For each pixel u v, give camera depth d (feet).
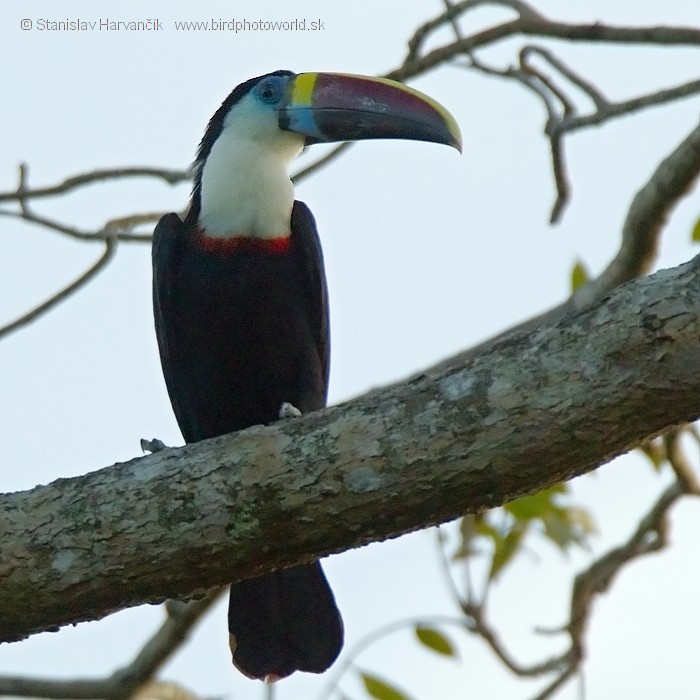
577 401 24.26
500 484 25.07
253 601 35.35
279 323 40.70
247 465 25.85
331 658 35.19
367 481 25.30
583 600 43.39
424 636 40.93
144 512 25.99
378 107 42.11
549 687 43.21
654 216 39.70
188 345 41.01
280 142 41.98
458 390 25.11
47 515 26.32
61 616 26.61
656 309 23.88
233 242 40.37
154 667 44.73
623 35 41.22
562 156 41.70
